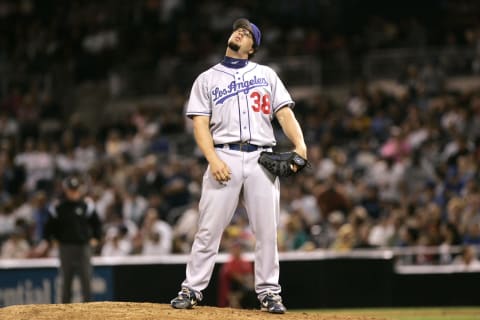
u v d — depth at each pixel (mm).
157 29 85562
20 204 56344
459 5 79938
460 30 76625
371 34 77438
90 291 38625
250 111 22172
